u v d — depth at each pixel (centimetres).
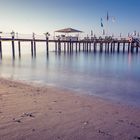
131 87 1456
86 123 596
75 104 824
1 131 514
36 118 617
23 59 4275
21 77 1888
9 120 589
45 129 537
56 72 2319
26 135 496
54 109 725
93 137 501
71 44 6175
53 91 1124
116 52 6359
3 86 1136
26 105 755
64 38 5297
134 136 518
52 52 6844
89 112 716
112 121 630
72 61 3834
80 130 541
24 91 1028
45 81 1677
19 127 542
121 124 607
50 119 614
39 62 3603
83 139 488
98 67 2912
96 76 2036
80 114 683
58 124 577
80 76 2020
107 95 1176
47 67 2845
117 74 2208
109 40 5747
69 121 606
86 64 3328
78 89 1348
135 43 5797
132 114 739
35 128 540
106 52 6175
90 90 1326
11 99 834
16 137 484
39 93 1009
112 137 507
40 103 798
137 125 605
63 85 1496
